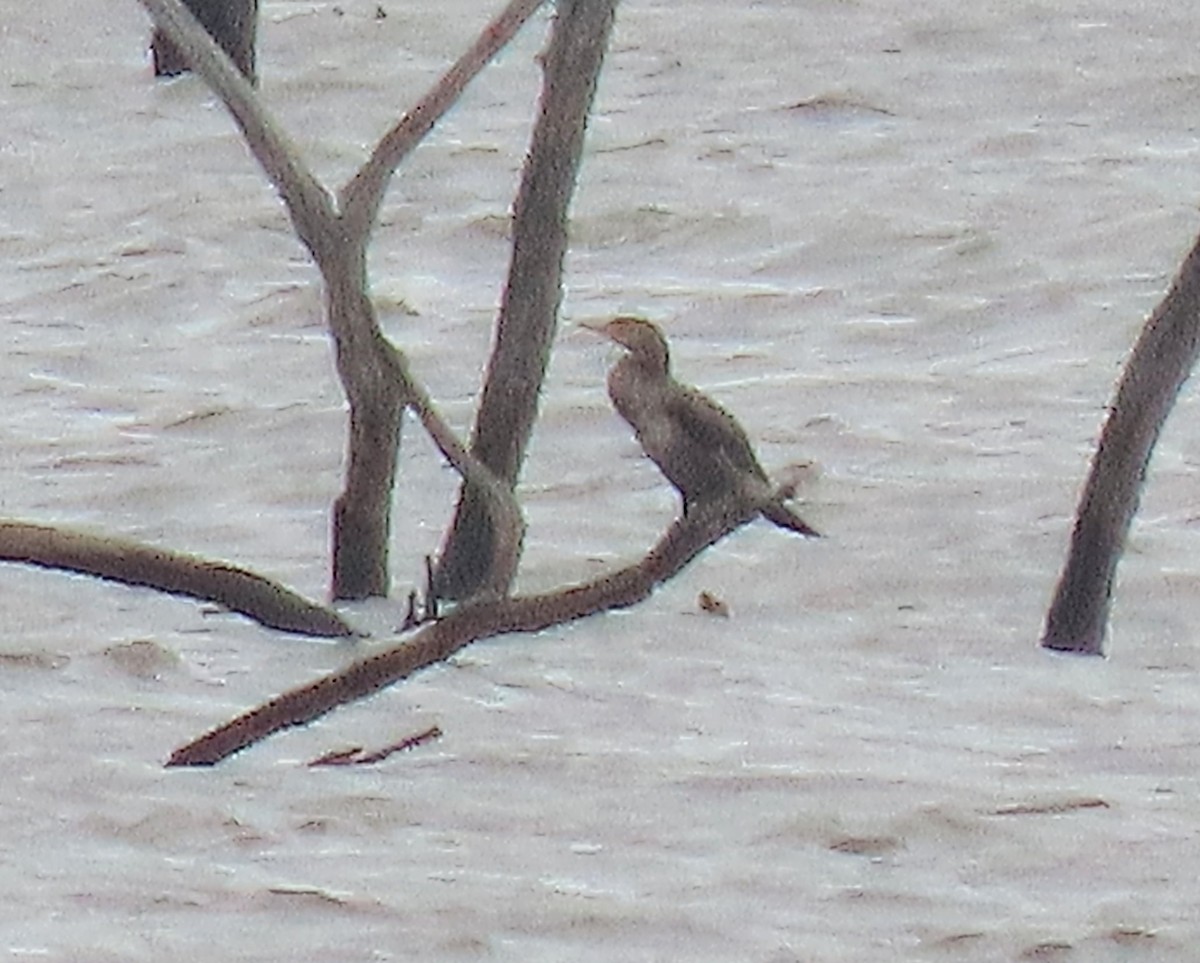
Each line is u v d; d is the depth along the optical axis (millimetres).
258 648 11602
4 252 19953
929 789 9859
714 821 9555
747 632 11875
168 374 16797
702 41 25016
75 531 11219
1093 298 17969
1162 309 11406
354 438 12188
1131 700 11039
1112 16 25234
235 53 23109
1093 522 11586
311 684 10344
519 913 8711
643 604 12188
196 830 9469
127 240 20062
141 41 26047
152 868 9109
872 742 10438
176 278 18844
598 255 19359
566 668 11352
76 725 10570
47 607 12125
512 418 12375
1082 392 15992
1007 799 9781
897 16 25531
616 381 12406
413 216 20156
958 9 25562
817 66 24188
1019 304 17875
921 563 12797
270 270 19156
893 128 22422
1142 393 11469
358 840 9383
